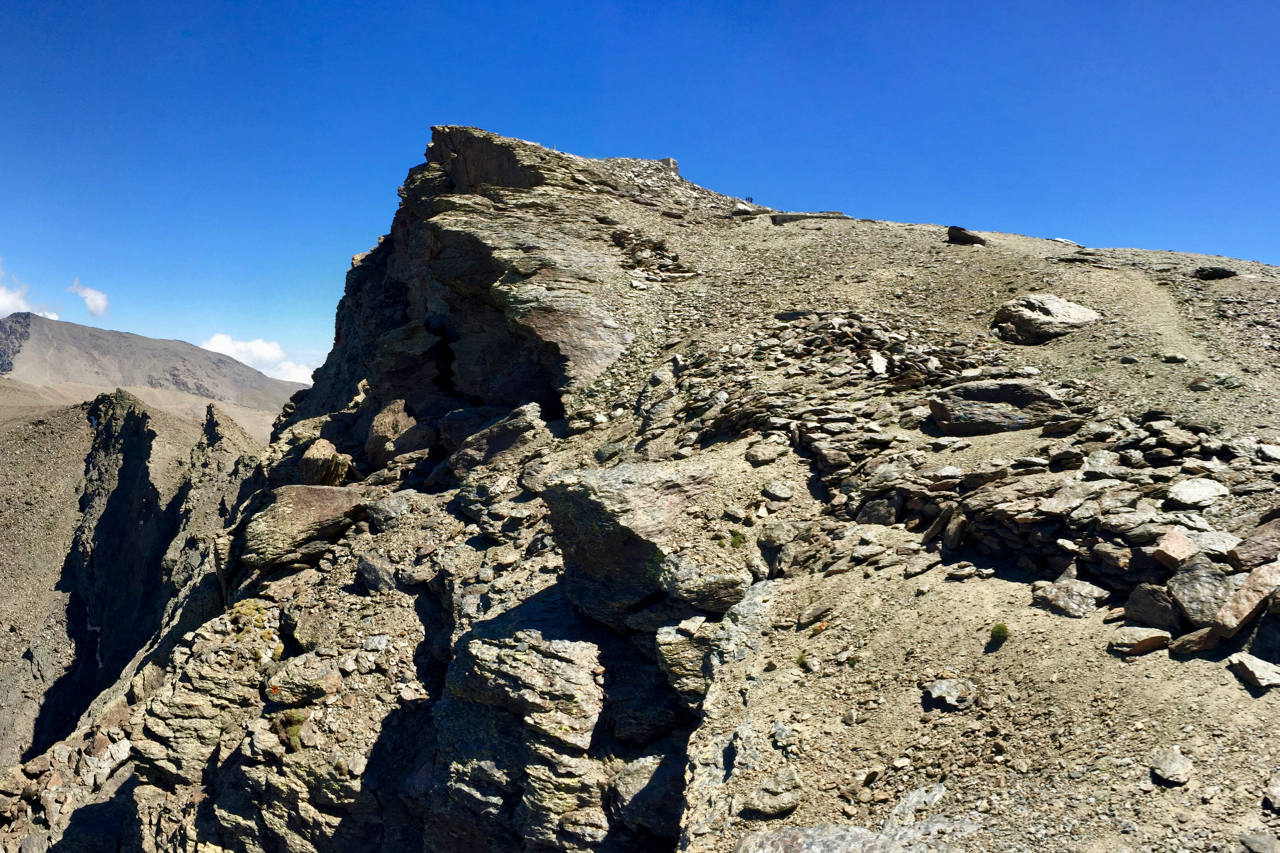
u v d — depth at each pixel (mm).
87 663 74750
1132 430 14750
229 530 31094
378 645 20469
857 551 14086
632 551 15586
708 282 31125
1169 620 9922
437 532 23359
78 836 23297
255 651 23125
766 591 14172
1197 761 8117
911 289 26359
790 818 9836
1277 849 6926
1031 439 15547
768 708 11703
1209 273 23625
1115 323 20625
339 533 26703
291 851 18625
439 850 16328
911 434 17406
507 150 38219
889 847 8641
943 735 10039
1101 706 9281
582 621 16344
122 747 26875
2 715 72562
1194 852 7285
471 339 31812
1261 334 19109
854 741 10578
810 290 27938
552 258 30125
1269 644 9133
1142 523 11359
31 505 95688
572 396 26234
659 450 20688
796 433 18328
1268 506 11336
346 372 52344
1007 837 8266
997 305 23766
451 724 16141
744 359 23719
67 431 103688
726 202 43344
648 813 12859
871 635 12211
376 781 17875
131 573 77750
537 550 19797
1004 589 12023
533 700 14477
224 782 21172
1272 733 8117
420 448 29906
